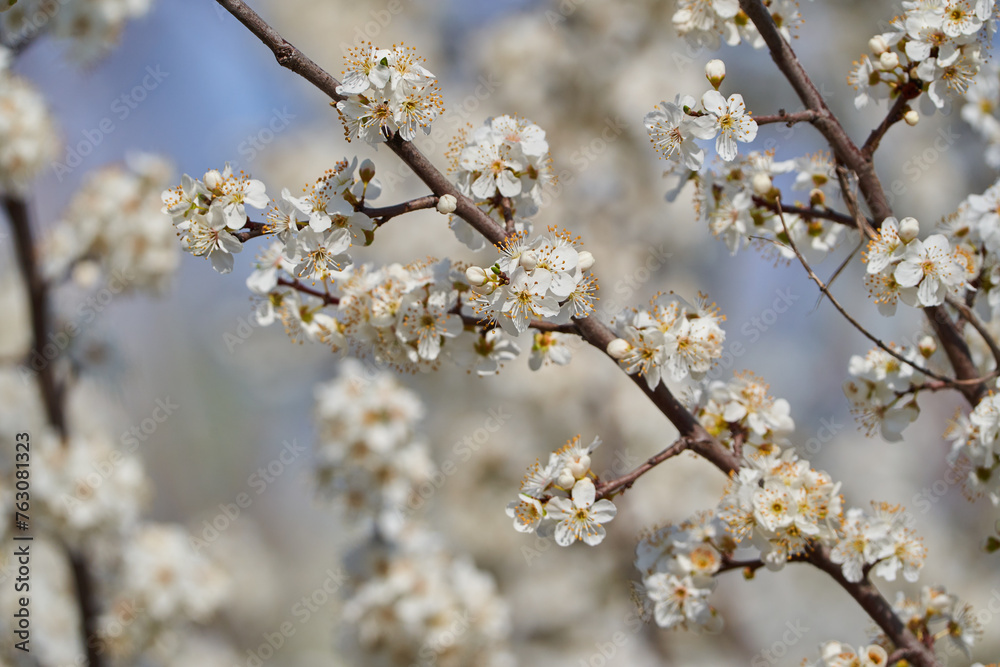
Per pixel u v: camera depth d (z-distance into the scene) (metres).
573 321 1.45
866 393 1.50
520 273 1.43
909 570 1.46
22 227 1.63
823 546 1.47
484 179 1.46
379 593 1.63
